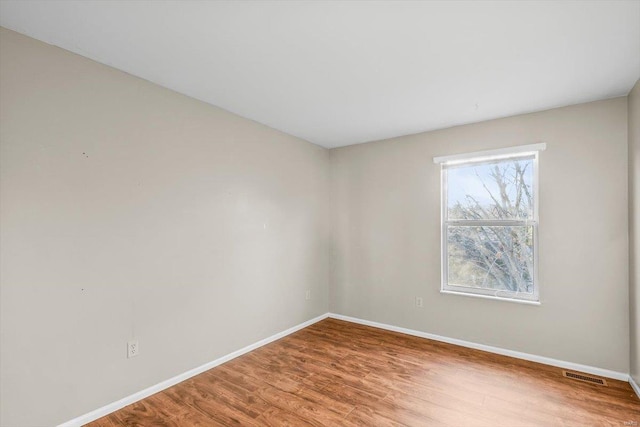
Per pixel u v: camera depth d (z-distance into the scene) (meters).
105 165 2.29
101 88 2.27
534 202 3.19
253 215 3.47
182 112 2.80
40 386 1.97
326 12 1.71
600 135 2.85
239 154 3.32
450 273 3.66
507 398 2.43
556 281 3.02
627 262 2.73
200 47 2.07
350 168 4.44
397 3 1.63
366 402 2.38
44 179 2.00
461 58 2.19
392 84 2.59
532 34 1.90
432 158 3.77
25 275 1.92
